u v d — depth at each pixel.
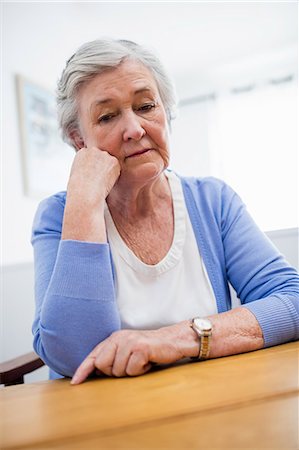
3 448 0.32
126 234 0.86
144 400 0.41
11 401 0.46
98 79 0.73
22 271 1.67
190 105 2.77
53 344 0.60
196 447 0.29
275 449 0.28
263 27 2.15
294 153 2.51
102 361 0.54
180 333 0.59
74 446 0.32
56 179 2.35
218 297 0.83
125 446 0.30
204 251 0.87
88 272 0.62
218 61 2.52
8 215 1.96
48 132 2.30
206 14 1.98
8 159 2.00
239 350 0.59
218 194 0.97
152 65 0.79
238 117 2.66
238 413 0.34
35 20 1.87
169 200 0.91
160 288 0.82
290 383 0.41
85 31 2.03
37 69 2.25
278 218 2.48
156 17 1.98
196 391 0.42
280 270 0.78
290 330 0.64
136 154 0.76
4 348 1.66
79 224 0.65
